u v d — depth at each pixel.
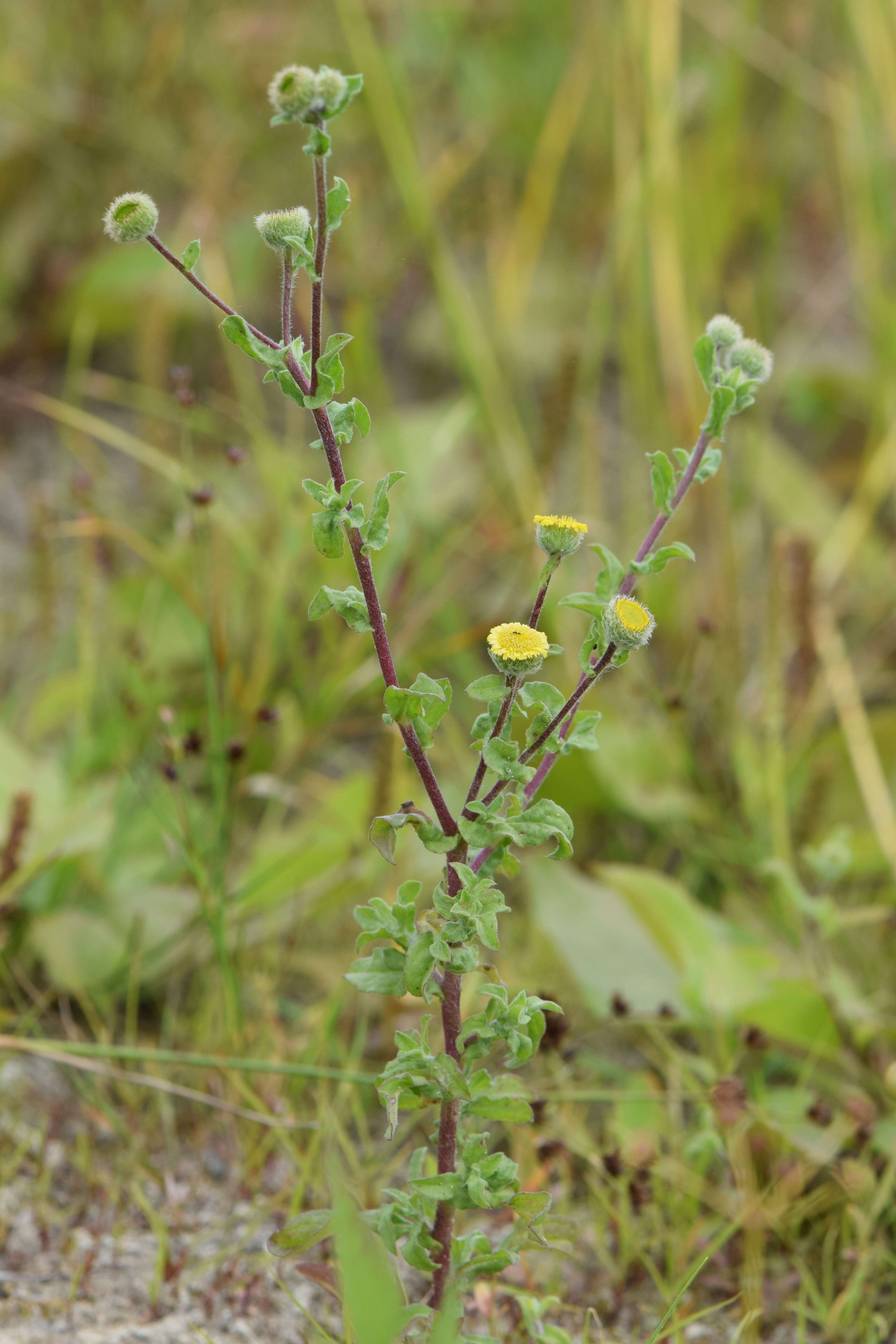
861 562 1.59
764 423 1.69
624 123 1.64
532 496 1.42
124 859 1.16
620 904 1.11
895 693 1.50
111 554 1.31
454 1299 0.89
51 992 1.08
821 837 1.28
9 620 1.41
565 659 1.37
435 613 1.41
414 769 1.21
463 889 0.90
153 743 1.25
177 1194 1.03
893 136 1.66
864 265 1.71
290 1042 1.07
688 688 1.33
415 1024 1.09
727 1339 1.00
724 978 1.08
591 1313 0.97
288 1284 1.00
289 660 1.35
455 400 1.71
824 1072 1.08
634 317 1.58
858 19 1.67
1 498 1.63
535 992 1.10
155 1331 0.98
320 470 1.49
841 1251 1.02
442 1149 0.92
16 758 1.17
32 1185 1.02
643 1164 1.01
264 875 1.10
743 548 1.54
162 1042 1.08
